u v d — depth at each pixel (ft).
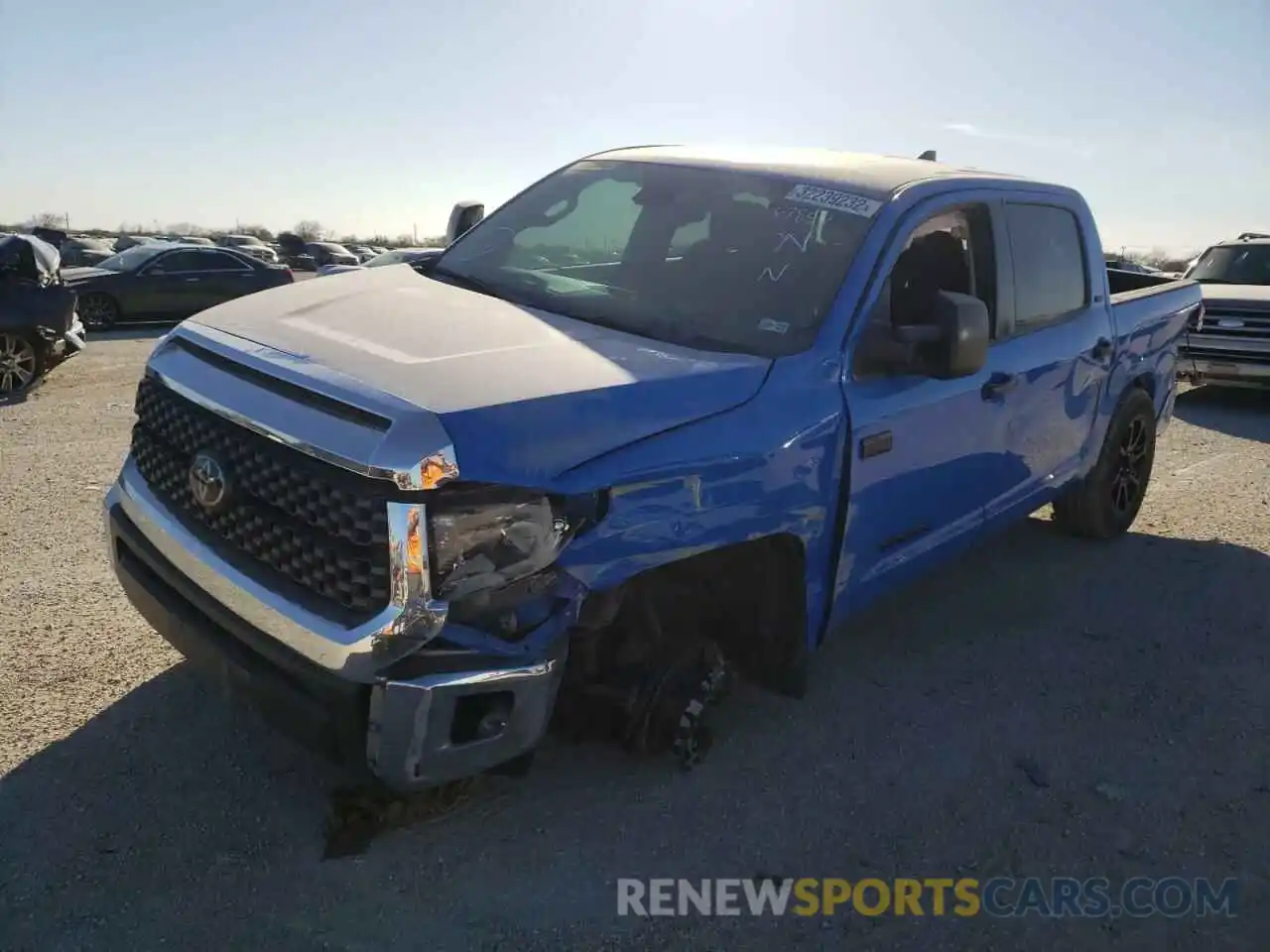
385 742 8.27
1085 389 17.46
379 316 10.79
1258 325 35.68
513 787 10.89
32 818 9.84
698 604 11.02
